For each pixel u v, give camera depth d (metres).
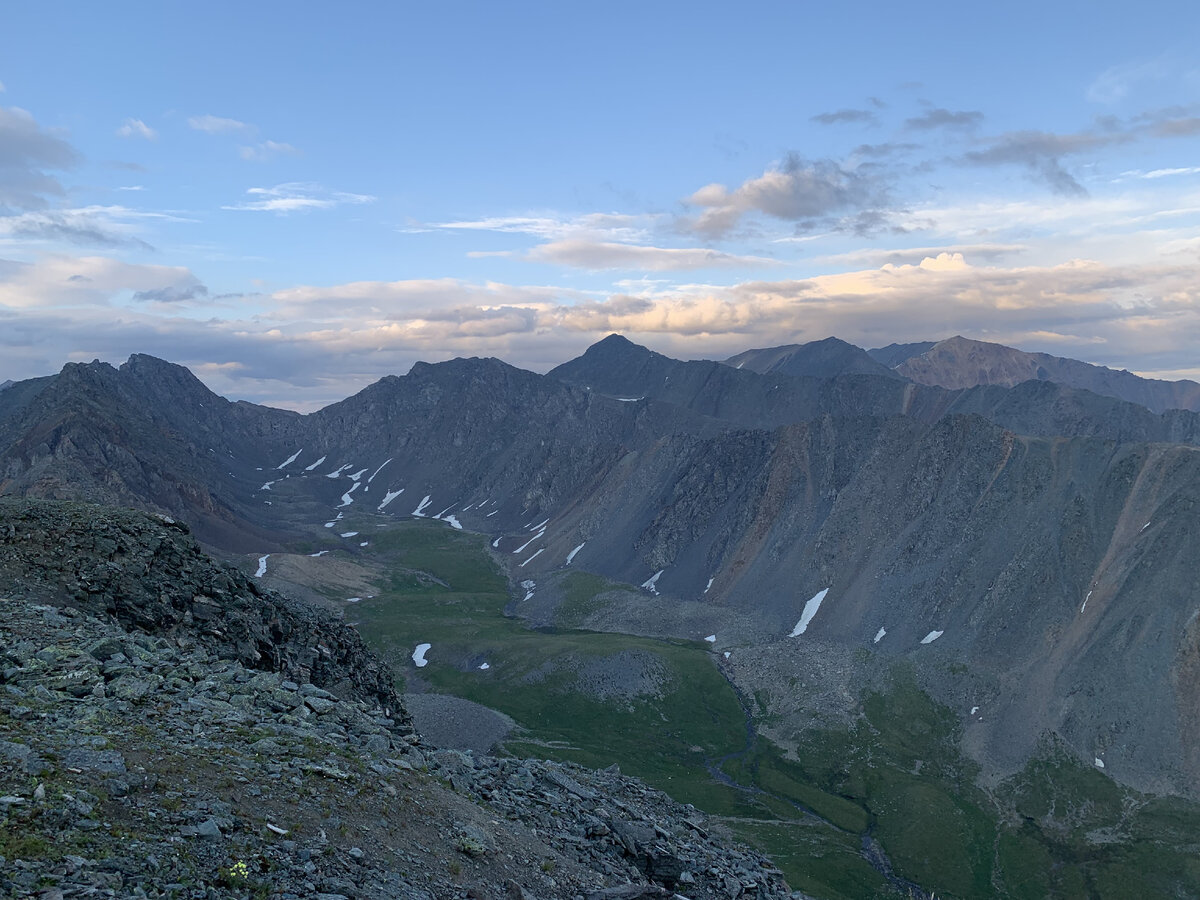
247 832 22.31
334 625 61.25
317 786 27.19
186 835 20.83
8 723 23.98
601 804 44.19
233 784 24.83
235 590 51.19
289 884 20.66
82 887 16.98
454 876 25.83
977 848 139.50
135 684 30.53
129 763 23.58
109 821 20.09
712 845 51.06
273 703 34.56
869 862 132.75
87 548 45.03
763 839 136.12
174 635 43.41
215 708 31.34
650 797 56.38
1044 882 129.88
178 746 26.38
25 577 41.34
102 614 41.09
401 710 60.62
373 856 24.34
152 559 47.16
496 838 30.73
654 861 39.00
